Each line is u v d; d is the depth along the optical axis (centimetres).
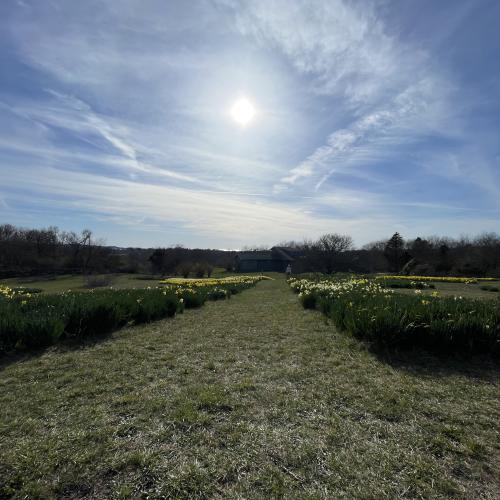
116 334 621
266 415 300
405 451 246
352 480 215
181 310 906
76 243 5653
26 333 506
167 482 212
